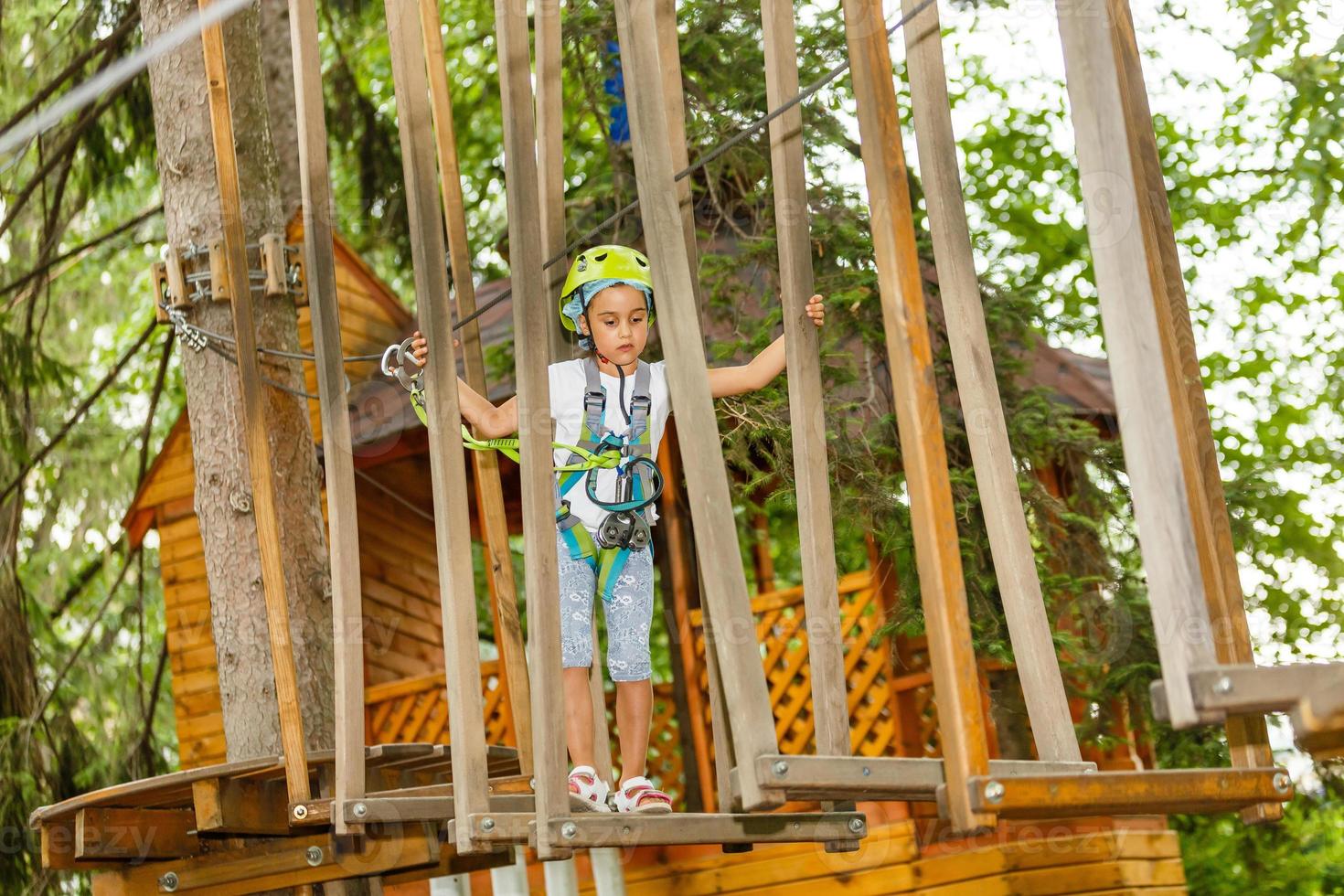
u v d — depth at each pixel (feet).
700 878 22.59
